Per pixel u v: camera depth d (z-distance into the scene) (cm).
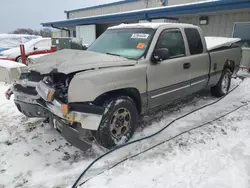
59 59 315
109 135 294
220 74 533
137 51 347
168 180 245
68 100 261
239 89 643
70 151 306
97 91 272
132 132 329
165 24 382
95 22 1573
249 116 434
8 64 710
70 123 270
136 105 344
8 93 354
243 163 271
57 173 260
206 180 242
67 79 278
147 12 1173
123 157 290
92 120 269
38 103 300
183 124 395
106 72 282
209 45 511
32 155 296
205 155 293
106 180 246
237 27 998
